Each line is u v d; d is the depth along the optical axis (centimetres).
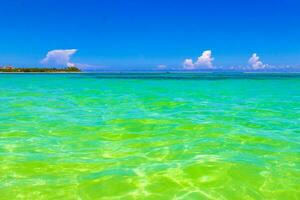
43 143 541
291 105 1070
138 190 342
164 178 376
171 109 954
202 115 834
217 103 1121
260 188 350
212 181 367
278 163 432
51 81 2834
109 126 682
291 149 504
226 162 432
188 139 566
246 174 389
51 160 445
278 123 724
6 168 411
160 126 682
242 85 2241
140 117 796
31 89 1831
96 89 1823
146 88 1911
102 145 528
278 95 1452
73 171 401
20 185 355
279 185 358
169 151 489
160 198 325
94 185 356
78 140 562
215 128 661
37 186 353
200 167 412
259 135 598
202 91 1673
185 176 382
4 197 325
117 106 1026
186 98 1292
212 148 506
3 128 664
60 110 931
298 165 426
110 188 349
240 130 642
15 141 554
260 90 1758
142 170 402
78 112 888
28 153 480
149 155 468
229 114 855
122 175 386
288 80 3131
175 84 2366
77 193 336
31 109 955
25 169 408
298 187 353
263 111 919
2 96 1378
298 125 701
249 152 485
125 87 2000
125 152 486
